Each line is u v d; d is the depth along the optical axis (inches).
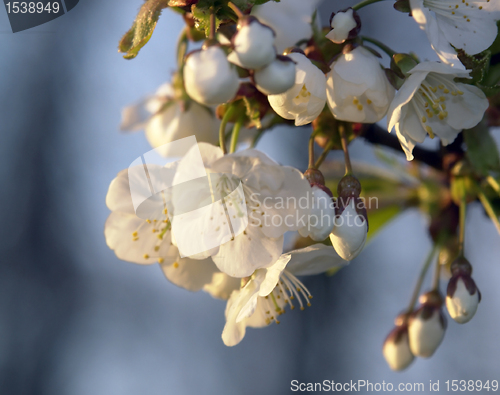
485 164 10.9
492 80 10.6
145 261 10.6
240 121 10.5
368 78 10.0
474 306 10.7
